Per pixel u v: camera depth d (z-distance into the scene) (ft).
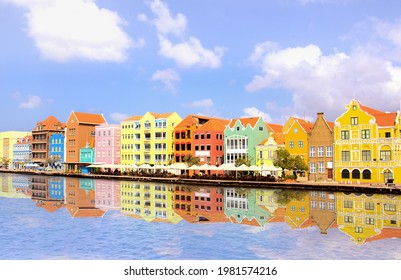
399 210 170.81
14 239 120.78
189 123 433.89
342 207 180.75
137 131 485.15
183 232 129.39
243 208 180.14
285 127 433.07
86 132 569.23
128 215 163.12
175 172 429.38
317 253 104.12
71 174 483.92
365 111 299.99
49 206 191.93
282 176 334.03
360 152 300.61
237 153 393.70
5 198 229.04
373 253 103.40
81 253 105.60
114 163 510.17
